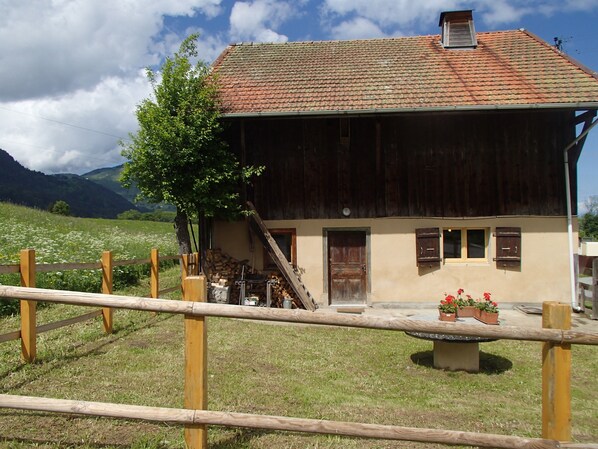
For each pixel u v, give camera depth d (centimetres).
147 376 573
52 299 367
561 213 1202
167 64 1134
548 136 1205
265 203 1243
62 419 443
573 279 1183
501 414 527
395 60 1436
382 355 779
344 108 1136
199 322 358
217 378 591
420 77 1296
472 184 1214
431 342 869
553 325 336
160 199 1141
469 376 683
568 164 1196
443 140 1219
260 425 346
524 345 872
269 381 594
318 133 1235
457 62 1388
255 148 1242
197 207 1145
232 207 1163
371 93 1215
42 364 596
